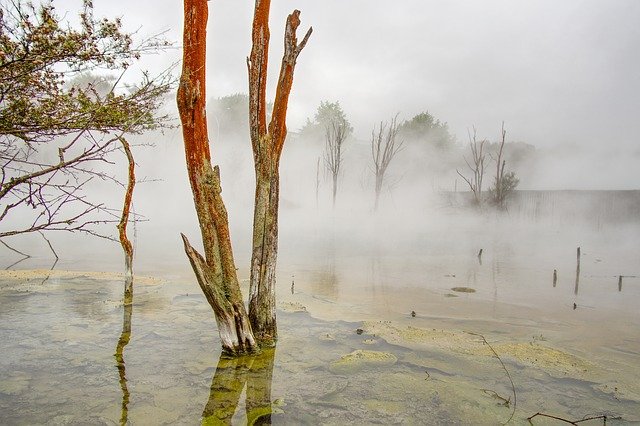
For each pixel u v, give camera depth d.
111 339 5.44
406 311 7.11
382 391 4.15
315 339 5.62
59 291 7.80
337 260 12.54
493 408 3.85
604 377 4.54
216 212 4.73
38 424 3.33
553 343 5.63
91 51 2.81
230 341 4.92
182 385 4.17
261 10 4.91
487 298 8.11
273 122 5.16
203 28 4.33
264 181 5.20
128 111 3.23
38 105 2.90
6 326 5.80
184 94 4.38
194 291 8.07
